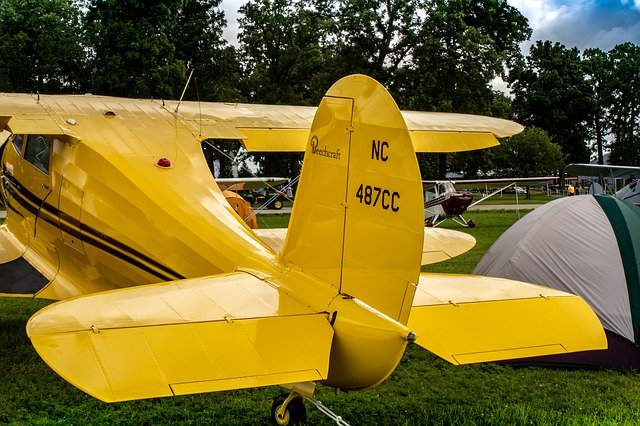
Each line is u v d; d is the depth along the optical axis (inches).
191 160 323.6
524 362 366.9
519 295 247.8
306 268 239.8
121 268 307.4
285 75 2322.8
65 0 2048.5
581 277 382.0
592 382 343.6
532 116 3248.0
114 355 182.7
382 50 2044.8
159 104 374.9
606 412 296.2
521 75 3294.8
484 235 963.3
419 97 1908.2
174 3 1875.0
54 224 341.1
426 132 373.7
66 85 2073.1
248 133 362.6
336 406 297.4
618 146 3385.8
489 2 2358.5
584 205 412.8
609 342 364.2
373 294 219.6
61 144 337.7
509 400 315.6
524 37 2438.5
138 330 193.5
